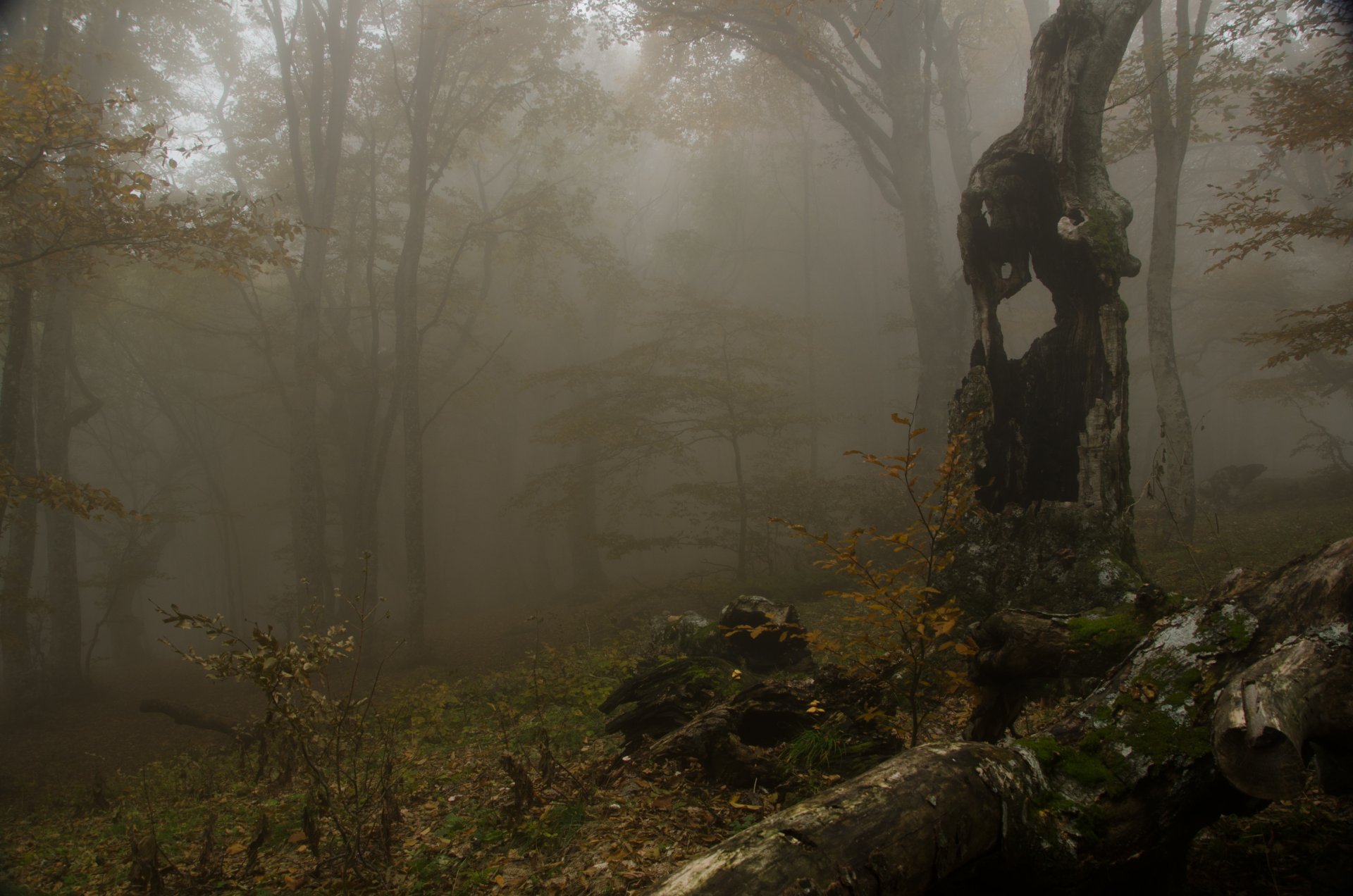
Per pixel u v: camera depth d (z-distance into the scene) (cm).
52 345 2017
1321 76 1334
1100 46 821
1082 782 269
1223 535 1490
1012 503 805
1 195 1072
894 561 1559
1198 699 284
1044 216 855
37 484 1105
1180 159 1658
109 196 1120
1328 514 1653
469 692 1047
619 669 909
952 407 852
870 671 449
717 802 419
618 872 341
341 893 371
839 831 207
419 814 482
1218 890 291
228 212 1257
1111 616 416
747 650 723
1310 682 252
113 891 430
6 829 768
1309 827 321
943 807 225
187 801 703
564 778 491
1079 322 818
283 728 407
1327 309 1309
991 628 424
